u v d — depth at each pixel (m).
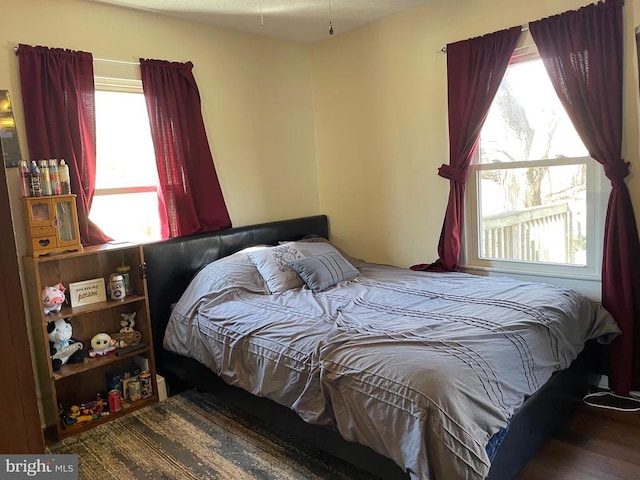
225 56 3.67
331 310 2.59
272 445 2.45
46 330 2.59
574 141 2.92
